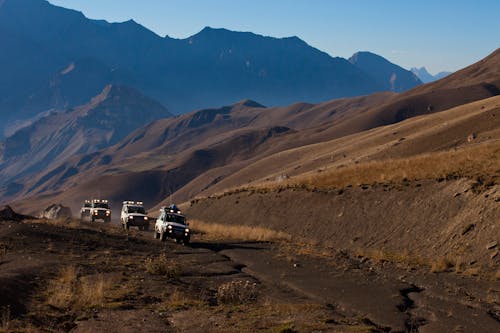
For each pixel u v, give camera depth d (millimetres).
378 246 32312
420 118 124438
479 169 34188
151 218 59375
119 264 23641
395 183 38156
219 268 24859
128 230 41156
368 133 137750
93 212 50781
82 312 15469
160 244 32812
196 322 14508
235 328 13578
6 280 16984
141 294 17938
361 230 35438
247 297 18094
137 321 14523
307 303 17734
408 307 17953
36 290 17250
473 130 83750
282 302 17859
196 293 18891
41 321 14203
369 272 24391
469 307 17812
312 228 39938
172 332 13523
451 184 33438
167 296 18031
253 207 49906
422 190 35000
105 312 15484
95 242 29812
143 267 23281
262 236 38281
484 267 24062
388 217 34781
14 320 13789
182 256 28359
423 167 39406
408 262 26719
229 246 33656
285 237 38250
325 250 31938
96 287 17781
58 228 32531
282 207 46125
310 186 46438
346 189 41594
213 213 55688
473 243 26547
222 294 17797
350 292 19984
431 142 86250
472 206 29516
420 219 32156
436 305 18078
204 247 33344
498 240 25344
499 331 14883
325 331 13078
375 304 17984
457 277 22859
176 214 35719
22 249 25141
